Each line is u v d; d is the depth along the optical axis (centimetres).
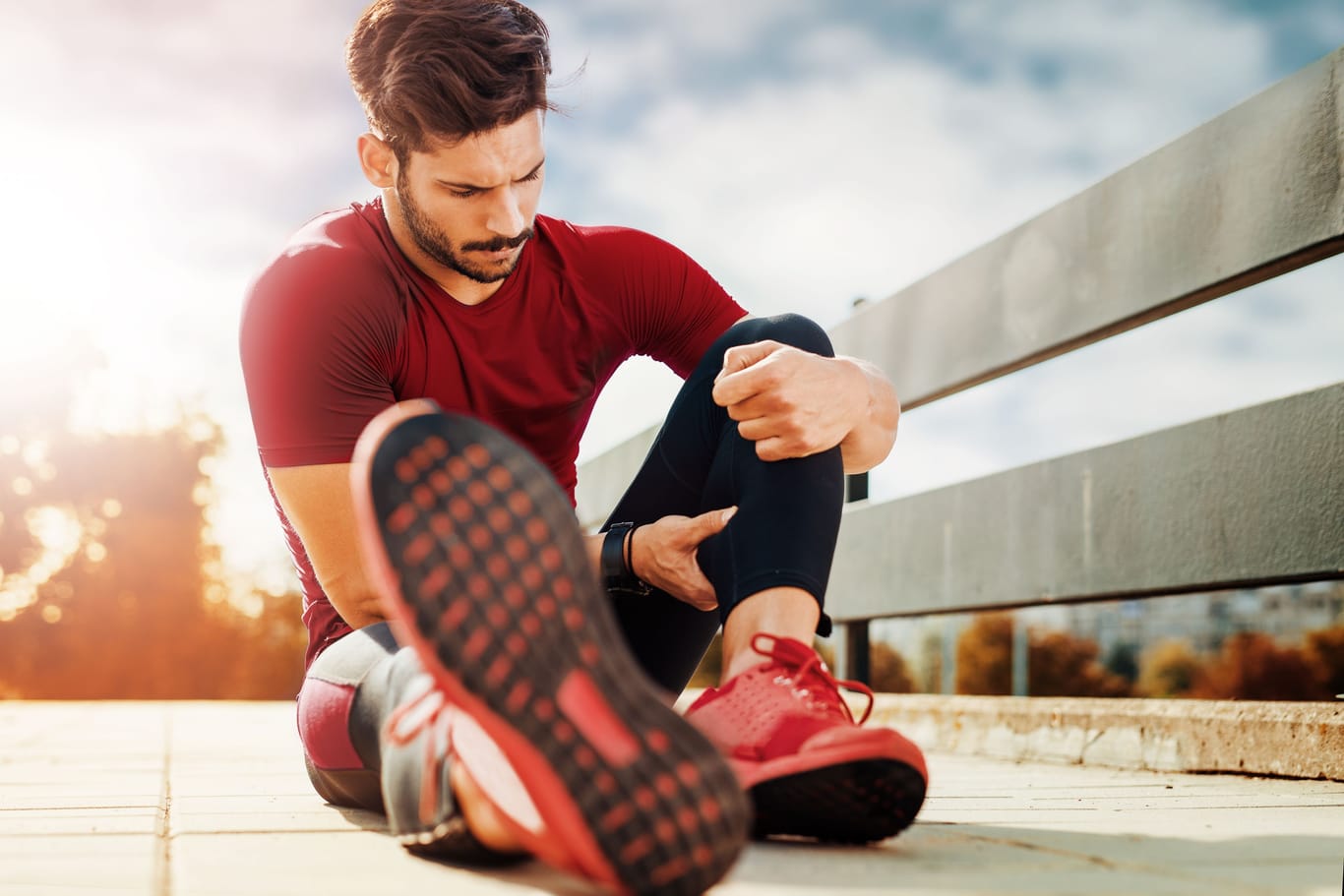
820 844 99
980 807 139
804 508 108
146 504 2488
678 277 156
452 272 134
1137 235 222
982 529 265
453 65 118
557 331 144
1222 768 194
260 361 126
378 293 130
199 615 2445
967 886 79
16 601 2427
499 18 121
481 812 79
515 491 66
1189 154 211
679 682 139
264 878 82
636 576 125
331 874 83
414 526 65
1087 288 234
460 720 76
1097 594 228
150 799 145
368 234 134
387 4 123
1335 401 177
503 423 143
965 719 264
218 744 292
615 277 150
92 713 557
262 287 129
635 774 63
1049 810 136
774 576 105
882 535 307
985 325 265
